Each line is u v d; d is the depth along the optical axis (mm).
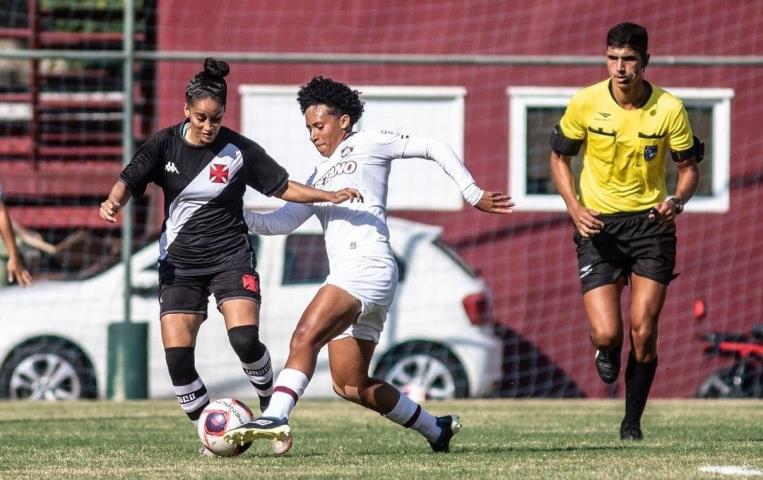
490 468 21344
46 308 47312
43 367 47156
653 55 56000
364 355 22844
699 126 56438
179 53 46438
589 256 27281
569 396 55250
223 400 23125
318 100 22922
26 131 60594
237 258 23578
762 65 47344
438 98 56188
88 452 25328
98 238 56156
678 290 55906
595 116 26891
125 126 46281
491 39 56031
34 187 56906
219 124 22766
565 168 27625
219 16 55875
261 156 23328
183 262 23516
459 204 56000
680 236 56156
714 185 56219
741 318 55875
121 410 39375
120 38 61438
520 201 56188
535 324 55625
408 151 22781
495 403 43125
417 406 23859
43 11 63562
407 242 47062
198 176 23125
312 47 55875
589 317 27125
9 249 27266
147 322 46156
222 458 23578
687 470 20891
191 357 23516
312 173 23625
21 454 24906
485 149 56125
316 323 21562
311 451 25203
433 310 46406
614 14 56031
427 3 56062
